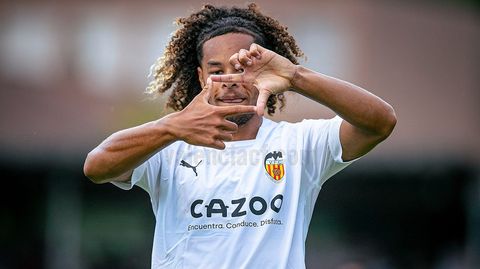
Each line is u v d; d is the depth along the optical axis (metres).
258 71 11.59
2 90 55.84
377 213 68.75
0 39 57.12
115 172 11.79
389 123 11.91
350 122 11.94
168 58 14.38
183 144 12.77
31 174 63.31
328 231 65.94
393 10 61.88
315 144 12.73
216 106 11.45
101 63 57.31
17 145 54.59
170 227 12.54
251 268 12.18
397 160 59.78
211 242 12.30
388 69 60.75
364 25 60.28
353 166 59.88
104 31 57.50
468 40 63.53
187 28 14.14
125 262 63.34
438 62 62.38
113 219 64.06
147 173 12.60
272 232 12.32
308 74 11.62
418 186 68.94
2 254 62.84
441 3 68.75
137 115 55.03
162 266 12.63
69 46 57.19
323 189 64.12
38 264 62.09
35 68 56.94
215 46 12.88
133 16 57.78
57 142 54.72
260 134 12.82
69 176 59.00
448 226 70.88
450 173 66.50
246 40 12.96
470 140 60.91
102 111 55.59
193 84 14.35
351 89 11.74
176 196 12.54
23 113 55.31
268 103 15.14
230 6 14.12
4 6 57.28
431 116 61.00
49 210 59.97
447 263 68.81
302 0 59.50
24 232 64.31
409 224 70.62
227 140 11.52
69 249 60.00
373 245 68.69
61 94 56.22
